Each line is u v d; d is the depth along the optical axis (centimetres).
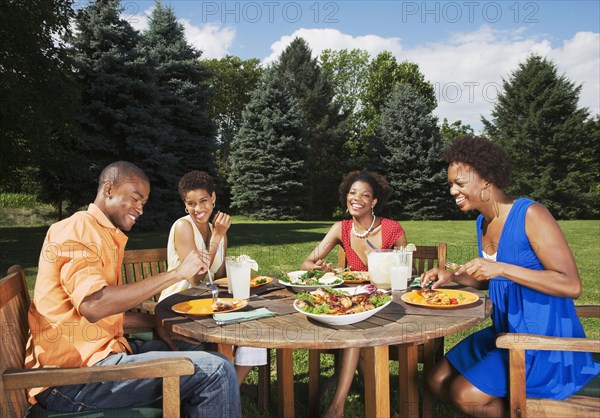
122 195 197
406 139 2544
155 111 1730
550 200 2608
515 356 172
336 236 315
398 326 173
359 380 317
